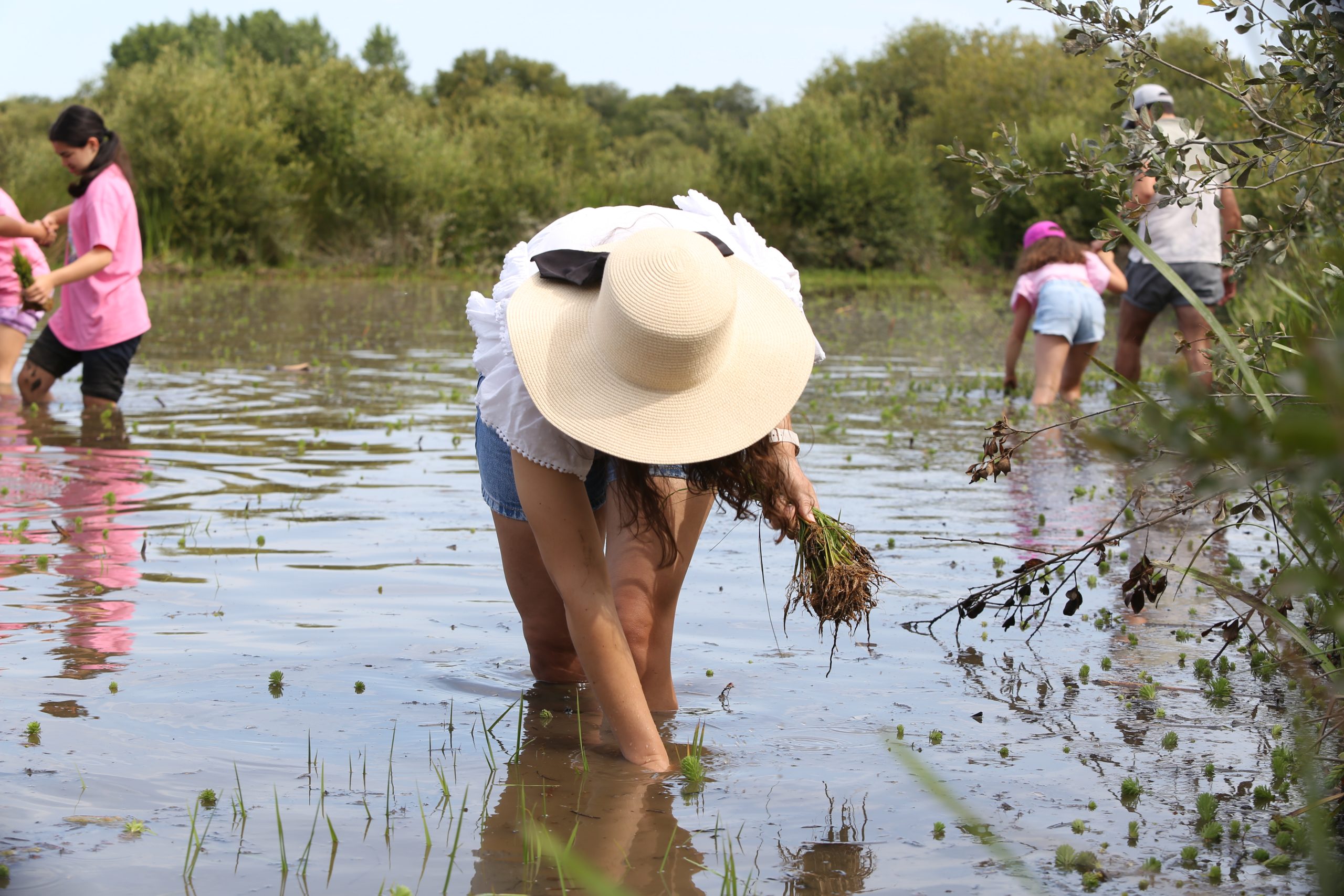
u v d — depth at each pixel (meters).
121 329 8.27
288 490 5.97
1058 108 33.06
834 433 7.95
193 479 6.18
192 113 24.38
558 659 3.42
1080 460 7.07
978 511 5.63
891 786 2.69
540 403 2.64
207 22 70.38
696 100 94.75
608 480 3.29
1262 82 3.27
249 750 2.86
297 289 21.83
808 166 30.41
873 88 46.44
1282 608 3.71
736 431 2.64
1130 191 3.43
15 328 8.71
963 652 3.71
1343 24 3.04
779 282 3.14
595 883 1.71
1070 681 3.44
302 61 27.58
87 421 7.85
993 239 29.95
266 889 2.19
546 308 2.76
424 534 5.13
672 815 2.54
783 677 3.46
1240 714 3.16
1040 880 2.25
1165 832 2.46
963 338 15.62
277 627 3.84
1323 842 1.87
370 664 3.52
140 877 2.22
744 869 2.29
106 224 7.98
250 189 24.56
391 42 74.75
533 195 29.31
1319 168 3.58
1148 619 4.05
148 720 3.02
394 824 2.47
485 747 2.92
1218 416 1.26
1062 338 9.02
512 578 3.34
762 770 2.79
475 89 70.31
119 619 3.88
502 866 2.29
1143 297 8.26
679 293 2.56
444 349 12.99
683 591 4.38
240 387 9.77
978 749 2.92
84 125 8.02
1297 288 4.86
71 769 2.71
